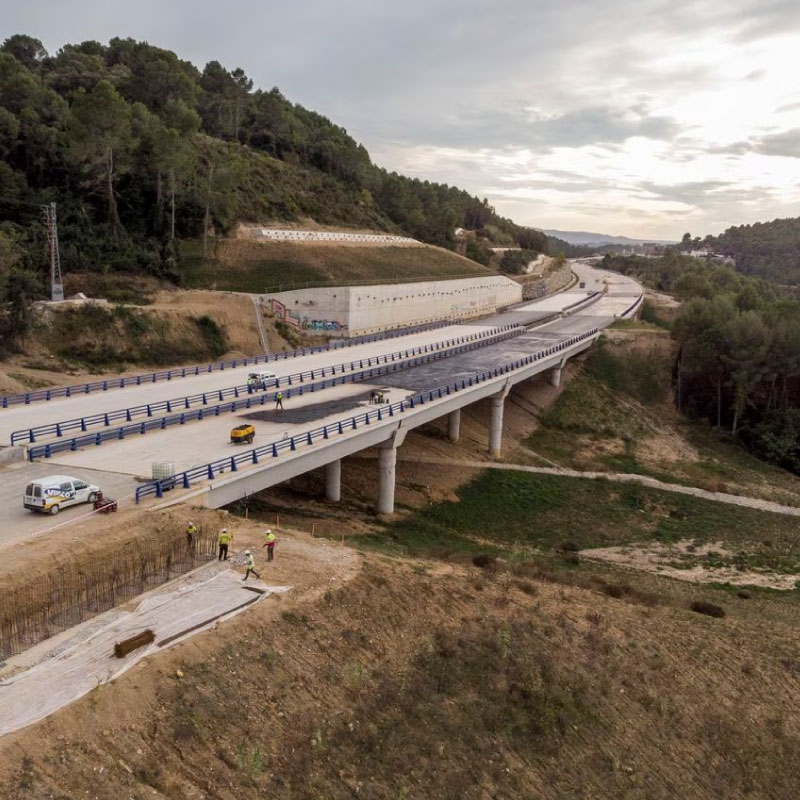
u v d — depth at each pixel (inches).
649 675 1026.7
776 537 2100.1
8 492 1240.8
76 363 2647.6
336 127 7549.2
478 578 1176.8
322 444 1560.0
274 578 986.7
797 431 2982.3
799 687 1090.7
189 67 5900.6
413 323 4128.9
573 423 2979.8
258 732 708.7
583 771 835.4
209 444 1572.3
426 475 2161.7
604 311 4911.4
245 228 4360.2
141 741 650.8
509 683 914.7
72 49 5890.8
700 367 3253.0
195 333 3083.2
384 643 913.5
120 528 1083.9
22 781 567.5
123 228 3735.2
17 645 762.8
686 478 2564.0
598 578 1461.6
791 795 906.1
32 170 3718.0
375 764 732.7
